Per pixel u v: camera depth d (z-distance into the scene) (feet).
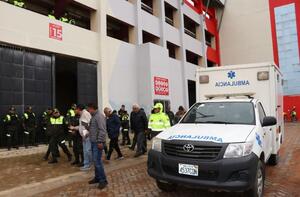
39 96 53.78
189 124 22.26
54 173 30.91
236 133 19.12
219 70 32.58
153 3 93.30
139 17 81.61
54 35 56.80
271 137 27.68
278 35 127.85
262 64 30.81
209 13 135.85
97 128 24.22
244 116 22.38
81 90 63.36
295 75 123.24
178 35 102.94
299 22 123.34
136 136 41.06
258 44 132.36
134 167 32.78
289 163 32.89
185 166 18.20
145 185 24.72
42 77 54.65
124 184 25.30
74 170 32.24
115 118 37.35
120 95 72.84
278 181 25.31
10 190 24.57
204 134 19.06
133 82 77.82
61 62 67.31
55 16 68.39
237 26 137.69
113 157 39.86
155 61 79.97
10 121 45.93
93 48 66.08
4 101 47.93
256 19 133.49
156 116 38.96
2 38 47.57
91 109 24.48
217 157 17.70
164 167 19.13
